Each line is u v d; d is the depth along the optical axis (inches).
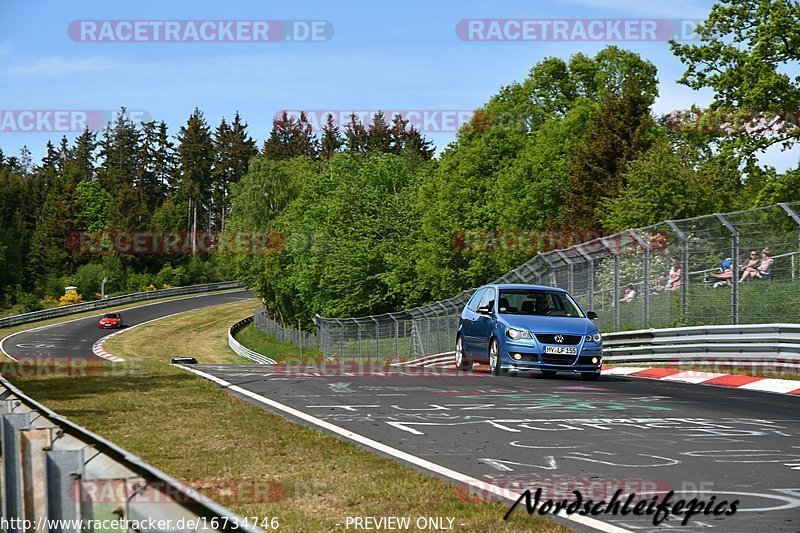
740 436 382.9
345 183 3137.3
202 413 446.0
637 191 1663.4
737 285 791.7
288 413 461.1
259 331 3523.6
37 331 3186.5
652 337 868.0
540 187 2237.9
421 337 1610.5
